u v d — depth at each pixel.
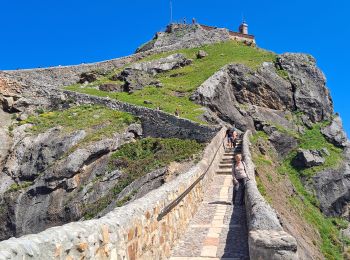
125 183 24.69
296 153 35.16
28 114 35.47
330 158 34.66
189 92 38.88
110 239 5.34
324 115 42.16
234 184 13.59
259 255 6.37
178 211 9.88
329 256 21.20
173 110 33.69
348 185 32.59
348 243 25.31
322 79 44.81
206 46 54.72
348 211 31.56
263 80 42.47
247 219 10.54
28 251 3.66
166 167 23.64
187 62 48.31
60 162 26.83
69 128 30.75
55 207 25.28
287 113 41.62
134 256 6.20
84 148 27.64
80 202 24.89
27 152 29.16
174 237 9.34
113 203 22.89
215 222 11.38
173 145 27.72
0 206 26.23
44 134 30.36
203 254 8.74
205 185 15.47
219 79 40.47
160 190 8.68
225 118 37.34
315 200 30.62
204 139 28.17
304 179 32.50
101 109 34.53
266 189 20.59
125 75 43.50
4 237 25.30
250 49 53.56
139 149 28.47
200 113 33.66
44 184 26.11
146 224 6.98
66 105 36.59
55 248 4.09
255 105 41.06
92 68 46.81
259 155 29.09
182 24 62.59
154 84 41.81
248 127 37.34
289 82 43.81
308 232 21.98
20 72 41.12
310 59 47.03
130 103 35.00
